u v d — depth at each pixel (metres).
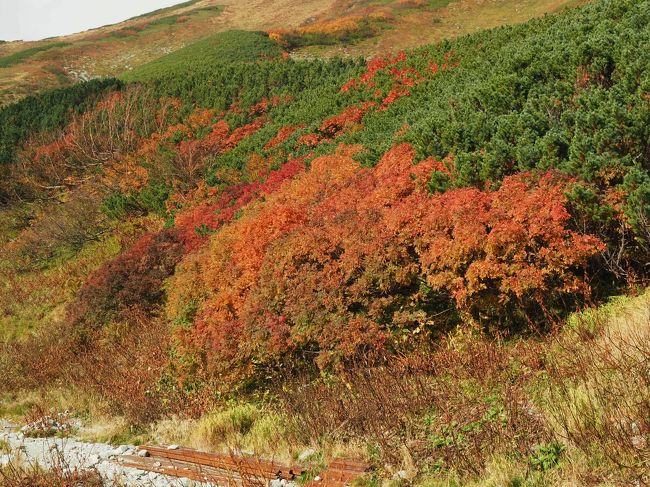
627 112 9.55
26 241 30.11
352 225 11.62
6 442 11.07
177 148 33.50
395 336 10.10
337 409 8.46
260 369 11.61
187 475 7.96
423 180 12.39
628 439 5.23
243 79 40.84
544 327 8.94
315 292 11.05
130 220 28.91
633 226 8.39
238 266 13.98
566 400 6.37
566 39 18.86
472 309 9.84
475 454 6.21
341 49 51.62
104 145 37.47
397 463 6.73
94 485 7.86
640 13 16.58
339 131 25.73
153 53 74.19
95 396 14.55
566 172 9.57
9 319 24.11
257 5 89.94
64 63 70.62
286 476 7.27
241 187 24.67
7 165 38.34
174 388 12.71
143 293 19.31
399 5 61.84
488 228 9.59
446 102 19.02
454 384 8.11
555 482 5.27
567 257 8.59
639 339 6.54
